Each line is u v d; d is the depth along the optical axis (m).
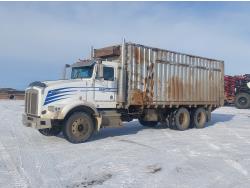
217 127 14.65
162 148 9.14
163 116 13.46
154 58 12.16
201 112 14.32
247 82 26.53
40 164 7.07
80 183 5.77
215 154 8.42
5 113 20.17
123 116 11.83
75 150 8.65
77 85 10.10
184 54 13.41
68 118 9.63
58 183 5.74
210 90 14.85
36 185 5.61
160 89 12.38
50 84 9.67
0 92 44.97
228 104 28.42
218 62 15.35
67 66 11.41
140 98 11.62
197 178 6.19
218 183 5.89
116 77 11.06
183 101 13.33
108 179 6.03
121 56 11.10
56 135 11.09
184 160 7.67
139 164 7.20
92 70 10.50
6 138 10.48
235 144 10.02
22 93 46.12
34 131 12.19
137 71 11.53
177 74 13.09
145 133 12.30
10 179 5.92
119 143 9.87
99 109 10.72
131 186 5.62
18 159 7.49
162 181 5.95
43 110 9.46
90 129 10.02
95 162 7.32
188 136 11.66
